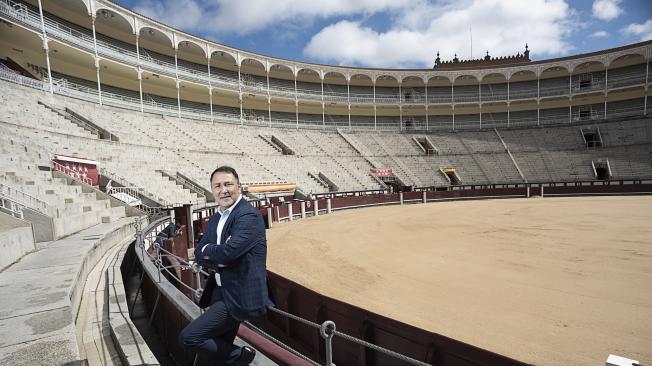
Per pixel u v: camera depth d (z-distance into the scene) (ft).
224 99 130.52
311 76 149.89
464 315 19.20
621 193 100.48
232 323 7.04
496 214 67.62
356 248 39.58
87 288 16.99
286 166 108.58
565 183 113.19
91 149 63.67
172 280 21.48
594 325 17.47
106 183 54.80
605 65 138.41
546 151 134.51
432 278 26.45
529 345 15.65
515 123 156.04
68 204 33.12
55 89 73.20
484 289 23.43
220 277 7.25
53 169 44.19
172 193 64.90
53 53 83.82
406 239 44.39
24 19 69.15
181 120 101.55
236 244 6.64
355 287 25.16
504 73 152.56
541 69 147.95
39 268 16.55
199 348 6.95
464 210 77.97
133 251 26.27
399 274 27.96
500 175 130.11
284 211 71.36
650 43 130.72
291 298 18.69
